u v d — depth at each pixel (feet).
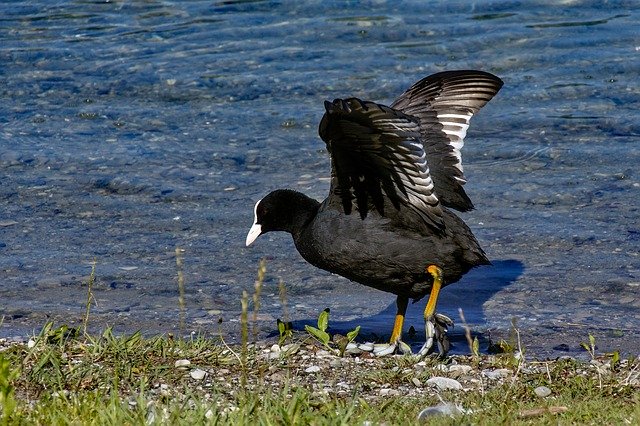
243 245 48.65
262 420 23.61
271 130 64.64
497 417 25.57
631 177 56.59
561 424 24.99
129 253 47.42
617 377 30.83
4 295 42.04
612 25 80.69
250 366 31.19
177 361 30.94
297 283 44.29
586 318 39.88
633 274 44.55
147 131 64.54
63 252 47.42
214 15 84.74
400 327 35.14
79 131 64.39
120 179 57.26
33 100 69.15
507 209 52.80
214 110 67.62
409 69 72.69
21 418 23.65
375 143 30.17
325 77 71.87
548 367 31.48
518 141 62.23
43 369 29.58
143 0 88.48
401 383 30.27
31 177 57.47
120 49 77.71
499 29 80.07
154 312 40.47
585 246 47.93
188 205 53.93
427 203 31.73
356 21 82.23
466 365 32.53
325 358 32.73
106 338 32.99
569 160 59.31
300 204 35.68
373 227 33.09
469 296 42.68
